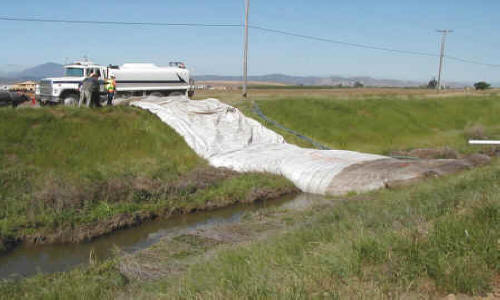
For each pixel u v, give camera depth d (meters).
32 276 9.09
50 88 25.16
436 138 30.56
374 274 5.10
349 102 33.47
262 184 16.22
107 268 8.39
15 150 15.77
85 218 12.20
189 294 5.26
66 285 7.50
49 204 12.53
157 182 15.16
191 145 19.59
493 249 5.18
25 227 11.48
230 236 9.68
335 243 6.27
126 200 13.67
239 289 5.03
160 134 19.75
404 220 7.00
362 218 8.02
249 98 32.91
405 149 26.77
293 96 35.53
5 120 16.98
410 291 4.71
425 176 15.47
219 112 21.75
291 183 16.75
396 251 5.47
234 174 17.22
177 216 13.71
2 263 10.00
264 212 12.15
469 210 6.77
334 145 25.94
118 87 30.69
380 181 15.20
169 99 23.16
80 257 10.37
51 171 15.25
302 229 8.13
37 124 17.56
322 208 11.38
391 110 34.22
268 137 22.12
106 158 17.25
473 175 11.45
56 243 11.22
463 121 36.75
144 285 6.91
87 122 18.86
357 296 4.51
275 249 6.65
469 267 4.85
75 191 13.15
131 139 18.83
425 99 39.94
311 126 27.95
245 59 33.66
